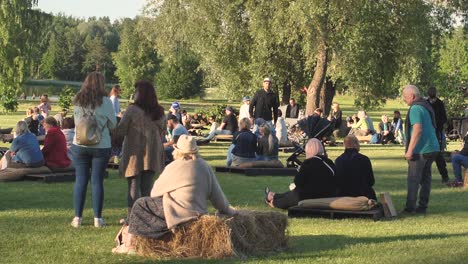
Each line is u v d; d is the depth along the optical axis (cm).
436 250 777
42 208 1091
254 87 3778
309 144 1067
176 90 9475
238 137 1661
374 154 2356
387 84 3697
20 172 1432
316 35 3291
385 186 1432
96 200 927
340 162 1058
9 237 851
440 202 1206
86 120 901
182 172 751
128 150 928
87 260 722
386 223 980
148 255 739
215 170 1673
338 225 955
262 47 3566
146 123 926
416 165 1075
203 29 3759
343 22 3347
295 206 1045
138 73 10038
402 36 3494
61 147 1475
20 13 5866
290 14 3250
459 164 1424
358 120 3434
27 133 1461
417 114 1071
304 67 3800
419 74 3572
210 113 3844
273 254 755
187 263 706
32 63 5962
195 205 752
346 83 3500
